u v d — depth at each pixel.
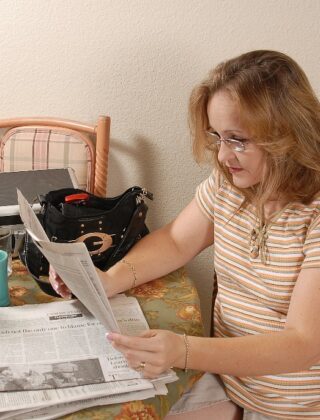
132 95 1.73
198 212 1.31
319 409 1.17
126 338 0.95
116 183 1.85
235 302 1.21
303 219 1.10
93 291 0.93
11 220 1.33
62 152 1.67
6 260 1.11
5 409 0.86
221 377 1.26
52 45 1.65
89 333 1.05
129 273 1.23
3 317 1.08
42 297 1.19
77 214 1.26
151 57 1.68
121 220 1.28
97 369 0.96
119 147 1.80
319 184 1.10
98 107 1.74
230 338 1.04
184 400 1.24
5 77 1.69
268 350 1.02
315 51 1.70
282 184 1.09
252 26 1.66
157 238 1.33
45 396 0.89
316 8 1.64
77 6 1.61
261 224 1.15
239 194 1.21
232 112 1.02
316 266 1.05
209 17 1.64
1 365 0.95
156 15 1.63
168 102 1.74
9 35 1.63
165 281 1.29
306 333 1.03
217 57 1.69
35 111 1.74
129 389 0.92
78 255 0.89
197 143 1.15
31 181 1.49
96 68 1.69
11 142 1.69
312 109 1.03
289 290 1.12
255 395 1.19
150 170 1.83
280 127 1.01
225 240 1.21
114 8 1.62
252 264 1.16
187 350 1.00
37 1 1.60
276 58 1.03
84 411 0.89
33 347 1.00
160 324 1.12
